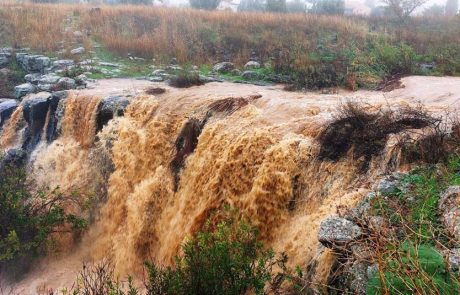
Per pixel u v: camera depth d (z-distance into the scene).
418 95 10.12
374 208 4.58
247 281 4.89
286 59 15.15
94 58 17.55
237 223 5.90
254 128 8.29
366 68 13.53
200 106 10.05
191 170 8.91
